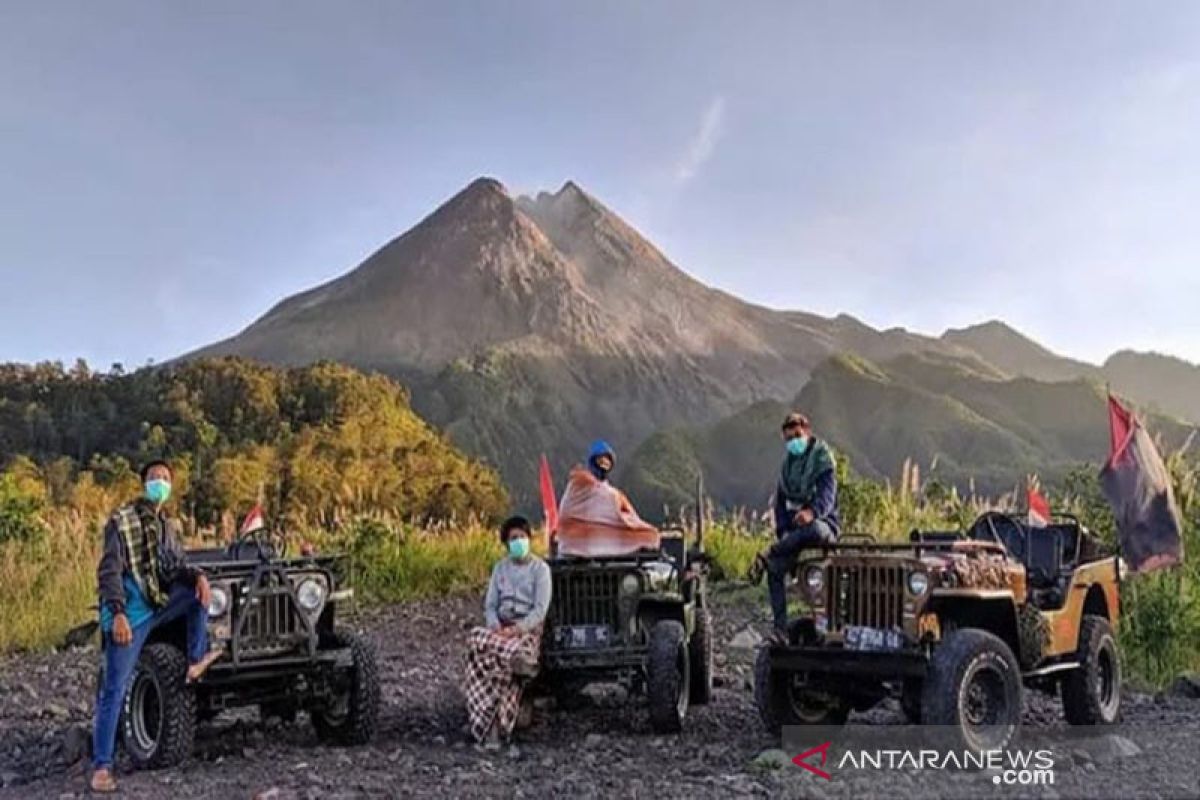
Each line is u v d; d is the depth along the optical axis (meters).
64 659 14.27
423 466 53.19
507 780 7.43
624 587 9.05
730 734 8.83
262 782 7.48
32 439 68.06
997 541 8.92
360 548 20.02
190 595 7.98
